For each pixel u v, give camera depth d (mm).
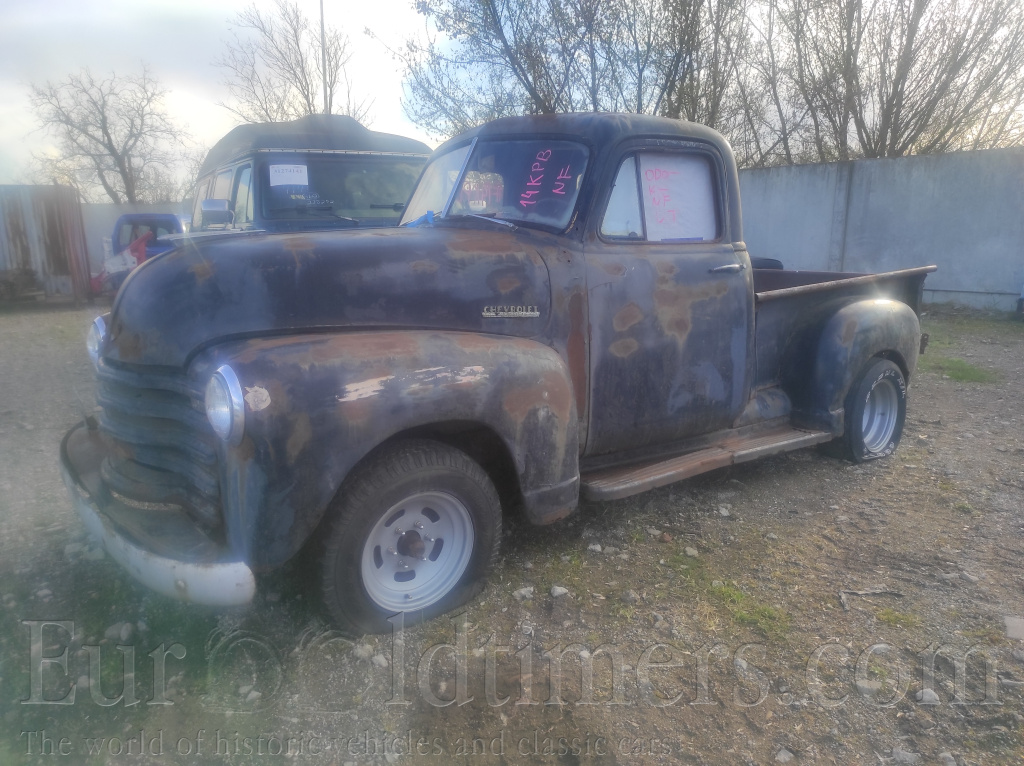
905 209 11930
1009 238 10930
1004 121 14414
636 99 9617
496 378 2744
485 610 2939
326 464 2367
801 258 13344
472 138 3793
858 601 3021
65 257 14500
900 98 14164
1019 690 2467
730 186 3756
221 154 7770
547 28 9000
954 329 10031
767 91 15633
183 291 2635
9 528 3574
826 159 15734
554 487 3000
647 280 3373
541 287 3070
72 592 3008
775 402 4223
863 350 4234
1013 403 6062
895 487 4223
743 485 4238
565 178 3318
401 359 2559
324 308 2688
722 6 10688
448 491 2732
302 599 2893
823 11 13938
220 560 2334
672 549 3455
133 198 32188
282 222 6168
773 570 3273
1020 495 4082
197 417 2523
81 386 6730
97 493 2738
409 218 3988
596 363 3246
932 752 2217
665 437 3609
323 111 17609
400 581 2771
